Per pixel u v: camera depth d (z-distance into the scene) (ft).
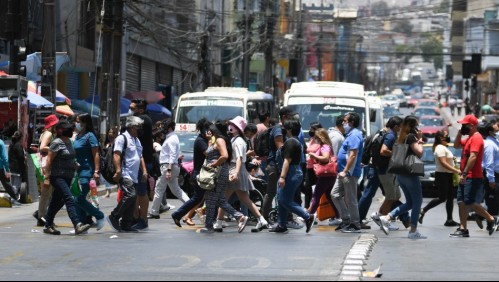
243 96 258.78
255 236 126.72
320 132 136.67
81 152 128.88
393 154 126.21
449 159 149.69
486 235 133.18
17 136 184.85
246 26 420.36
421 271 92.43
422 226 149.69
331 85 230.48
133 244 115.44
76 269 93.09
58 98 242.99
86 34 316.19
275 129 136.15
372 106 250.57
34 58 228.63
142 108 140.46
